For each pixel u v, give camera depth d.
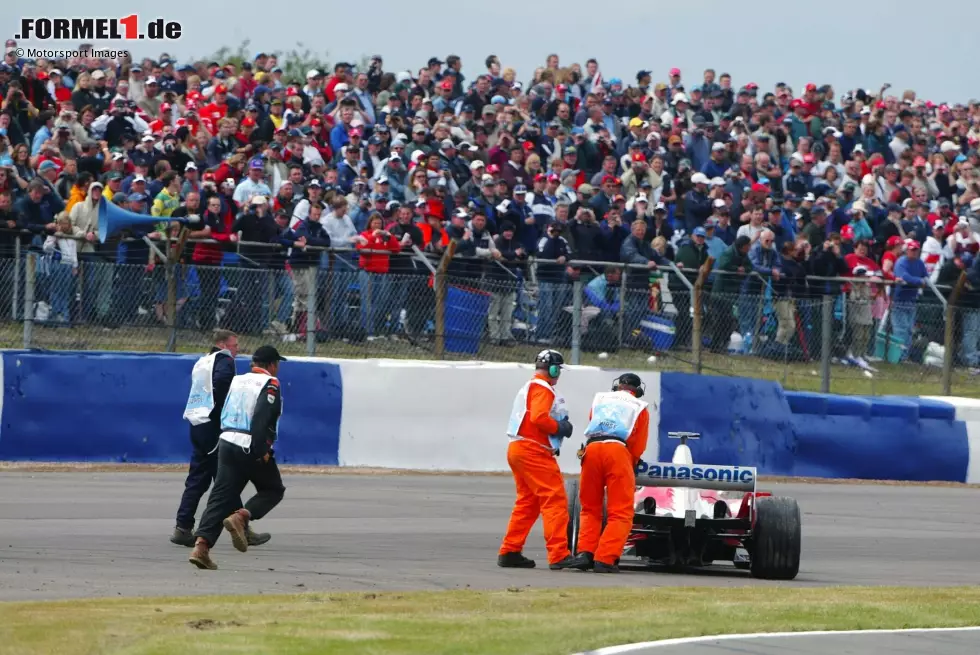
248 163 73.75
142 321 62.53
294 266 65.44
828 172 94.19
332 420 62.81
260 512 36.41
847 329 73.31
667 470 37.91
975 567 42.41
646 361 69.12
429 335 66.38
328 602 29.66
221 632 25.08
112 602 28.81
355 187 72.75
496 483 60.22
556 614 28.75
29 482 53.06
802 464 69.44
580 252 73.25
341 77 88.38
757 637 27.20
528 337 67.75
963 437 71.75
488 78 92.50
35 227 60.72
